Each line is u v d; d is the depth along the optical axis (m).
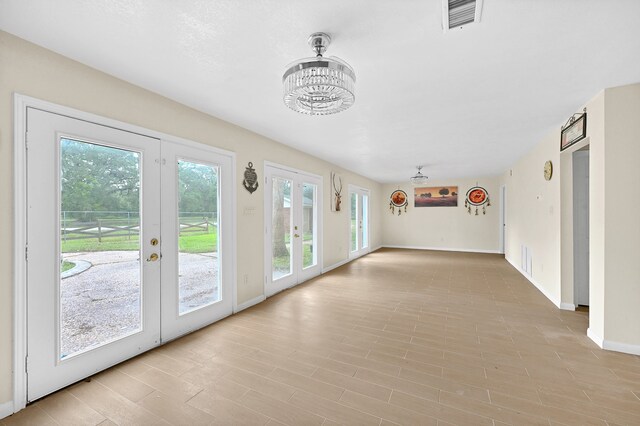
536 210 4.52
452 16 1.54
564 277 3.54
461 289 4.46
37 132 1.84
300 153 4.86
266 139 4.02
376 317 3.30
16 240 1.75
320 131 3.72
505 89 2.46
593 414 1.72
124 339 2.34
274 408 1.79
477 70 2.14
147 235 2.50
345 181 6.72
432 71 2.15
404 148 4.67
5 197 1.72
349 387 2.00
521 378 2.09
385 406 1.80
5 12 1.51
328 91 1.67
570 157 3.47
